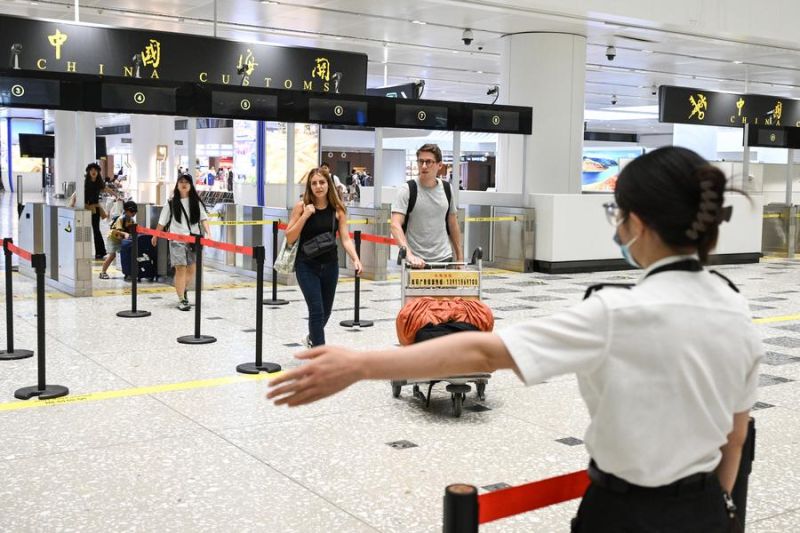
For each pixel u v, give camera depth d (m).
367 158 41.84
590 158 44.00
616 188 1.72
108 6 13.80
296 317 9.04
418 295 5.73
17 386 5.97
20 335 7.82
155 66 11.88
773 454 4.77
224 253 13.49
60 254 10.76
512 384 6.30
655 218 1.63
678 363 1.60
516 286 11.88
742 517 2.28
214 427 5.11
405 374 1.61
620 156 43.25
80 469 4.35
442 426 5.21
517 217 13.75
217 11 14.13
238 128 22.91
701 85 23.16
